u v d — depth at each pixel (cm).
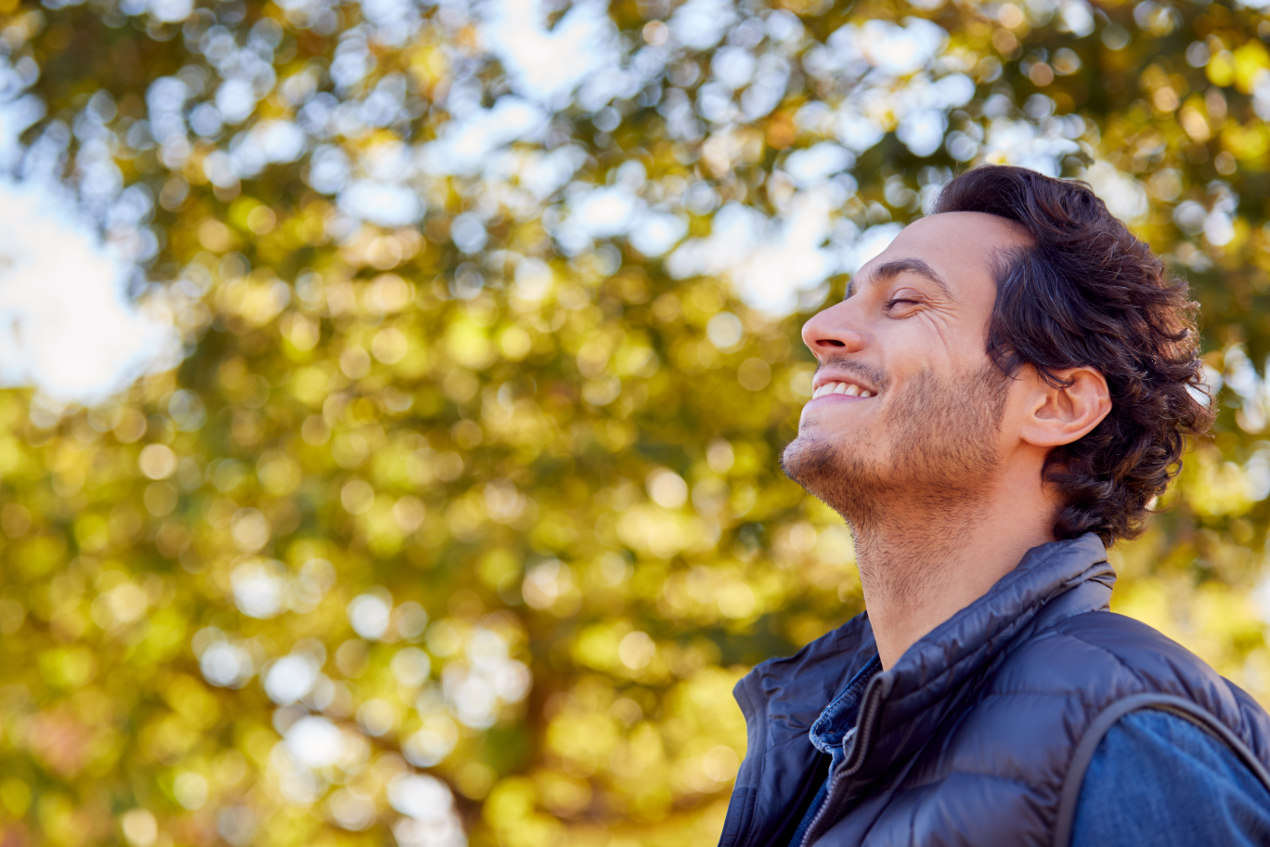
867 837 111
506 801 679
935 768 110
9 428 558
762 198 439
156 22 489
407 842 661
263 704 603
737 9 446
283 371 516
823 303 395
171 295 513
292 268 479
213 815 671
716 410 498
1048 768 100
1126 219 407
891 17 427
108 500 541
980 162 373
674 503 514
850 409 137
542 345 514
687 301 512
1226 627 498
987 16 423
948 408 134
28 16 489
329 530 525
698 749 613
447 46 491
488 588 579
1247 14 382
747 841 153
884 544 138
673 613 515
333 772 659
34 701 552
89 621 582
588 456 488
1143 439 139
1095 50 391
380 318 514
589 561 534
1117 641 108
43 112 488
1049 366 134
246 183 482
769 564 484
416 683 576
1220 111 381
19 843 545
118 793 530
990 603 117
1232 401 376
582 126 446
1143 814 96
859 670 159
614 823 668
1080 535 134
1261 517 419
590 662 564
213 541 551
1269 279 381
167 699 568
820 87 434
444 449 521
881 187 381
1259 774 102
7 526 552
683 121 446
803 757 154
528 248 493
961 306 137
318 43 501
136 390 546
